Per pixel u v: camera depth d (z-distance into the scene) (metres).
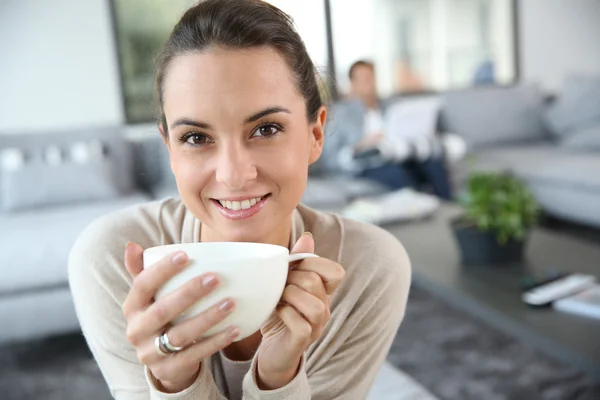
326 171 3.88
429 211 2.87
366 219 2.74
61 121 4.12
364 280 0.83
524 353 2.29
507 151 4.23
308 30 2.31
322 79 0.84
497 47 5.30
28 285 2.38
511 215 2.10
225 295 0.54
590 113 4.24
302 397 0.67
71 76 4.11
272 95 0.67
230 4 0.68
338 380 0.82
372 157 3.72
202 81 0.66
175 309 0.53
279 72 0.68
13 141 3.34
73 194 3.27
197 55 0.66
